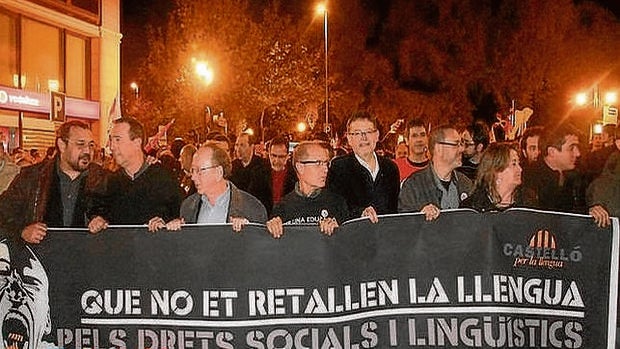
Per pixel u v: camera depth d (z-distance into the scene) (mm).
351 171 6113
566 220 5117
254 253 5133
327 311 5113
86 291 5215
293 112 38031
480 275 5090
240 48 37000
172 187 5711
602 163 8406
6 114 21125
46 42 23719
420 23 40875
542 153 6172
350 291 5109
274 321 5129
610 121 19844
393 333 5117
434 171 5812
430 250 5102
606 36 38719
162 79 36844
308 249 5113
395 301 5121
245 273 5133
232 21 36875
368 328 5121
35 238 5219
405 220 5113
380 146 14164
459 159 5852
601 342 5113
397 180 6234
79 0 24781
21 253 5270
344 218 5504
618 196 6078
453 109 40250
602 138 10484
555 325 5105
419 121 7391
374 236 5125
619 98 37750
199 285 5160
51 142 23500
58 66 24422
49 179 5625
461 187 5828
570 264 5113
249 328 5133
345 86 41062
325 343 5117
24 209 5562
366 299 5113
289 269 5121
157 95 37000
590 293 5113
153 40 37156
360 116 6090
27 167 5668
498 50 39656
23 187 5602
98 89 26250
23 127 22141
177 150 10125
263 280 5129
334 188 6117
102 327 5207
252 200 5527
